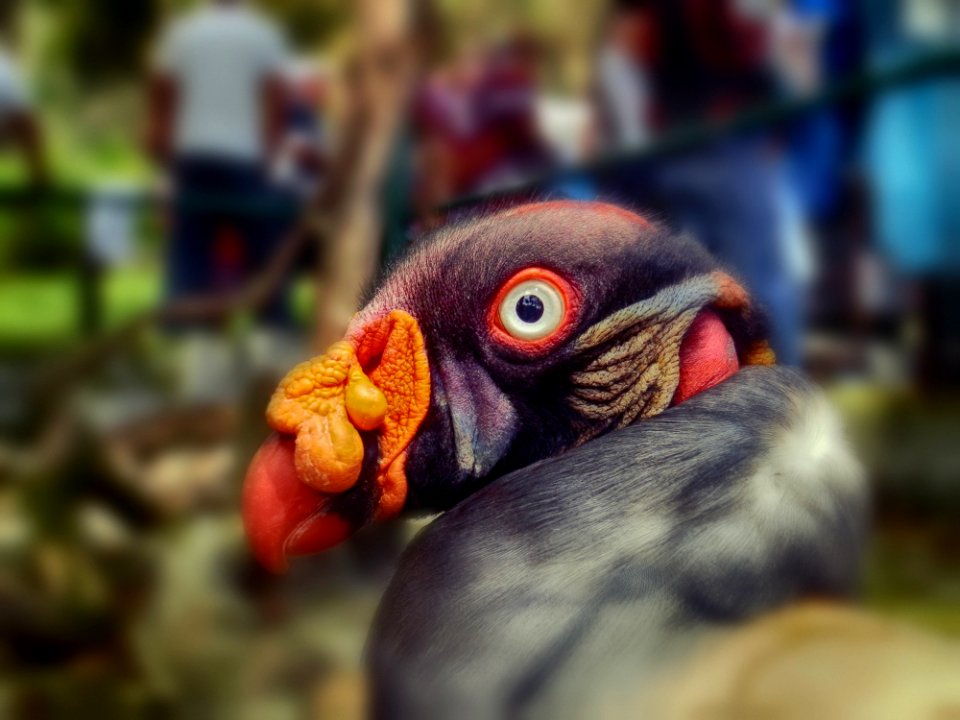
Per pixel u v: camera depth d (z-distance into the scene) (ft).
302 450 1.97
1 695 2.91
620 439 1.81
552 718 1.69
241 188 5.15
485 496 1.81
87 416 3.36
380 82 3.23
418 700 1.74
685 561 1.71
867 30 3.98
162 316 3.56
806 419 1.82
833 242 4.63
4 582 3.03
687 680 1.67
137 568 3.10
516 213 2.00
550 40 5.06
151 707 2.86
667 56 3.47
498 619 1.73
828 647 1.66
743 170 3.33
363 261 3.22
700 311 1.97
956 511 3.50
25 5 9.98
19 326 7.04
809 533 1.74
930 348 4.57
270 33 5.18
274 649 2.90
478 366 1.99
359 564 3.06
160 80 5.23
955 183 4.13
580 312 1.96
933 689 1.62
